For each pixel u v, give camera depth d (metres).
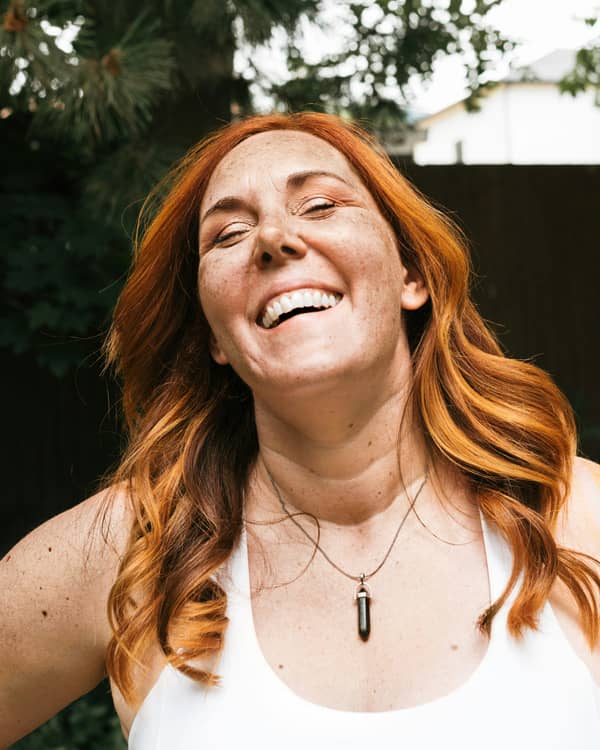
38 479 5.10
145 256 2.05
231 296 1.75
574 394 5.61
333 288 1.73
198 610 1.71
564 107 6.17
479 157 6.33
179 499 1.91
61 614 1.83
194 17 3.97
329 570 1.76
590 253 6.19
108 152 4.21
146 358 2.13
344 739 1.57
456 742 1.55
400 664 1.64
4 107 3.85
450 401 1.91
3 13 3.41
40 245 4.22
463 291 1.98
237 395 2.06
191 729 1.65
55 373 4.25
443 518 1.79
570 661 1.62
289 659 1.68
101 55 3.65
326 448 1.76
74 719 4.04
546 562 1.67
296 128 1.97
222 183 1.86
